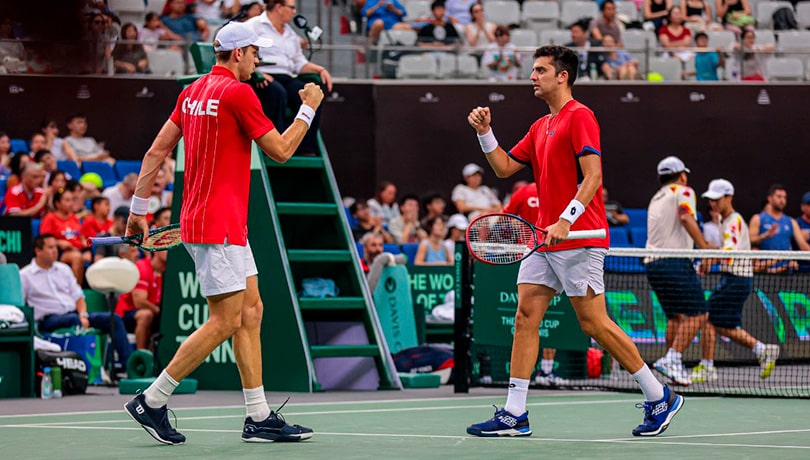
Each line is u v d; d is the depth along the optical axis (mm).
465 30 27500
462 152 26938
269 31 13750
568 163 8406
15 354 13414
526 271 8562
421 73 26828
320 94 8336
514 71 27000
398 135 26812
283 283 13367
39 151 21375
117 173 23828
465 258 13539
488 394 13219
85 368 13766
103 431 9000
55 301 15680
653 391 8602
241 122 7984
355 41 26875
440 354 15133
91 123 24703
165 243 8703
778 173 27797
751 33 28000
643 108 27406
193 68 25156
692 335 14664
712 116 27609
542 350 14883
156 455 7387
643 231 25031
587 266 8305
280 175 14336
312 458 7188
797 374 16453
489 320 13555
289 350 13305
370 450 7641
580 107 8367
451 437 8508
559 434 8773
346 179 26641
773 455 7270
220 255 7941
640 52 27453
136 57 24922
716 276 16688
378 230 21859
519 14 28500
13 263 16172
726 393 13008
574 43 27359
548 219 8523
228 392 13438
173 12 25344
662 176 15156
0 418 10359
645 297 17156
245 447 7852
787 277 17828
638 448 7746
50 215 18234
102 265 14461
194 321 13891
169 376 7914
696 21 28781
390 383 13773
